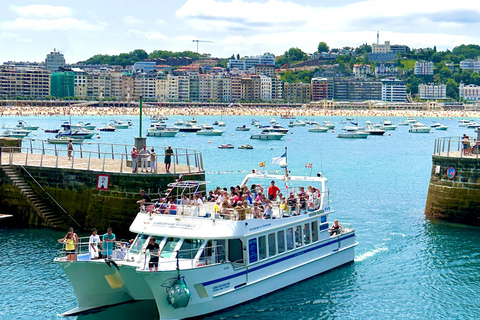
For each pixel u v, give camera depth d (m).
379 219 57.78
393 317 33.34
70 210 50.94
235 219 33.09
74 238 34.66
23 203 52.09
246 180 40.66
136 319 32.31
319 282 38.28
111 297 33.50
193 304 31.05
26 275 38.56
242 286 33.19
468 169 53.28
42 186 52.22
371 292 36.84
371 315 33.50
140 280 31.62
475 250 46.19
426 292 37.16
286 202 37.12
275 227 35.19
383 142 188.25
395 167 109.38
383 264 42.62
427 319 33.25
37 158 59.59
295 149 154.50
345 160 123.38
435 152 57.88
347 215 60.03
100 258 32.44
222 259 32.53
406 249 46.59
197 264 31.42
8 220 52.66
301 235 37.56
